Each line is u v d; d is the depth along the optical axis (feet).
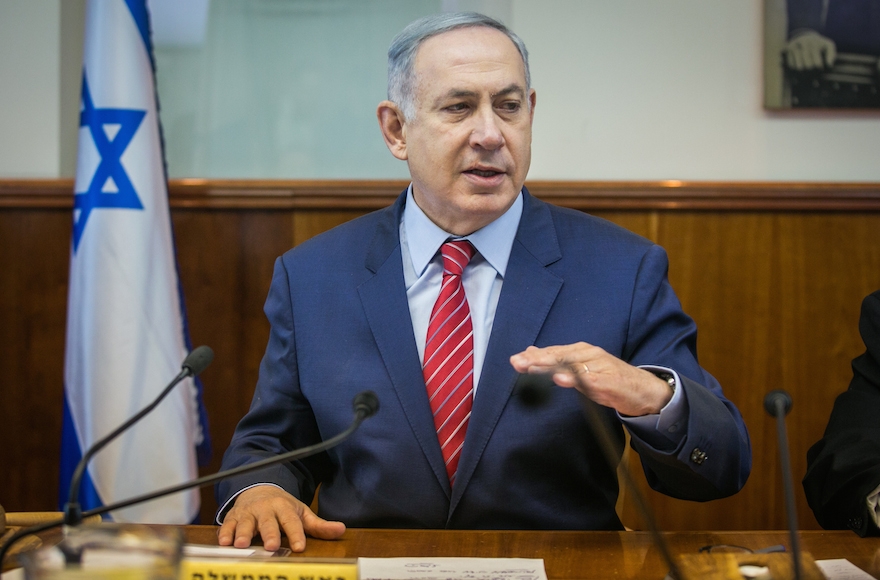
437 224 6.86
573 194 11.87
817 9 11.91
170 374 10.34
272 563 4.77
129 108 10.47
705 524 12.00
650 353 6.46
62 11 12.25
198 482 4.81
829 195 11.75
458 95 6.32
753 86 12.16
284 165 12.63
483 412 6.26
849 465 5.98
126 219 10.30
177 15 12.46
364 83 12.60
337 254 7.15
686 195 11.81
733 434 5.81
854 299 11.93
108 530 3.69
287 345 6.92
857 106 11.96
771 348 12.01
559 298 6.63
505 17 12.28
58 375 12.06
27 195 11.85
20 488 12.12
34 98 12.20
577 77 12.22
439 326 6.58
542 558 5.24
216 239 12.14
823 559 5.19
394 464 6.31
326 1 12.51
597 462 6.53
